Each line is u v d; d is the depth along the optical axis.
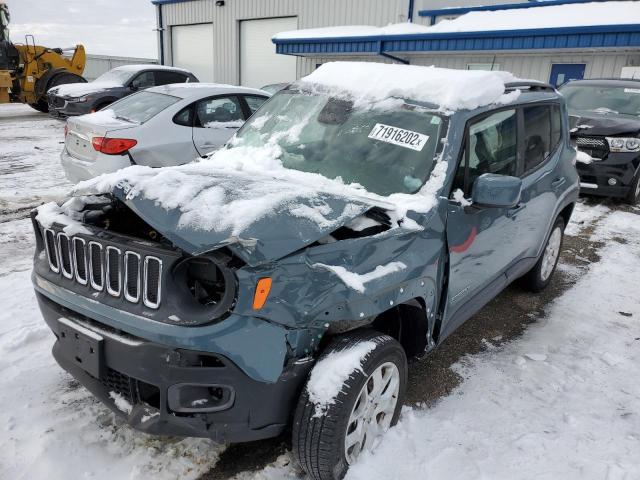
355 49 16.08
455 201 2.84
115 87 12.38
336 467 2.28
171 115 6.43
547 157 4.13
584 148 8.20
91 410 2.82
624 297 4.86
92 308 2.16
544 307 4.59
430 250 2.64
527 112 3.77
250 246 1.98
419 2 16.89
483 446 2.73
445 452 2.65
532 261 4.30
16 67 16.75
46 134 13.55
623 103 9.00
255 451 2.60
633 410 3.13
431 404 3.08
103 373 2.17
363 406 2.38
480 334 4.04
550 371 3.53
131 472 2.41
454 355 3.70
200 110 6.70
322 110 3.46
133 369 2.05
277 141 3.45
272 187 2.48
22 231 5.88
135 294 2.11
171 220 2.08
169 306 2.02
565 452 2.72
